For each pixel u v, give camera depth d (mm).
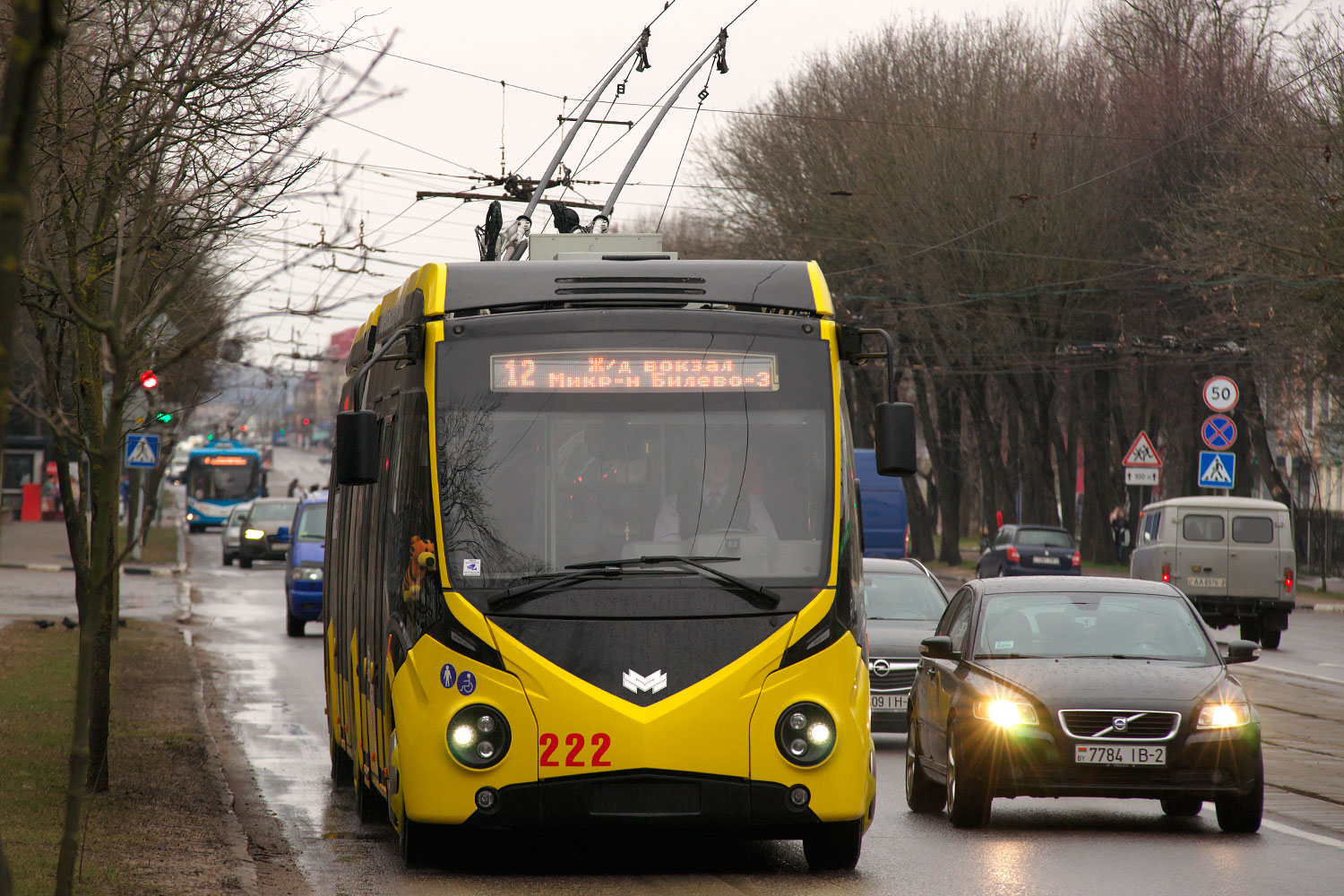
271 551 159375
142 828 31703
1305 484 193125
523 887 28234
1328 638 98312
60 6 14055
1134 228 142125
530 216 52656
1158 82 141750
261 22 32781
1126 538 180625
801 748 27688
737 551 28250
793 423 29141
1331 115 110438
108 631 36188
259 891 26781
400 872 29672
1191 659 37062
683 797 27406
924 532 190500
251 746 50000
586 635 27609
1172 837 34156
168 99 31328
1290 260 112000
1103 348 149250
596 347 29156
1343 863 30797
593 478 28469
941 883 28594
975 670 36312
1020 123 141000
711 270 30141
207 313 30172
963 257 143250
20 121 13984
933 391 184250
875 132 147625
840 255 153375
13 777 36375
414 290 31547
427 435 28781
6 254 13805
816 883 28516
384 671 29828
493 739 27359
